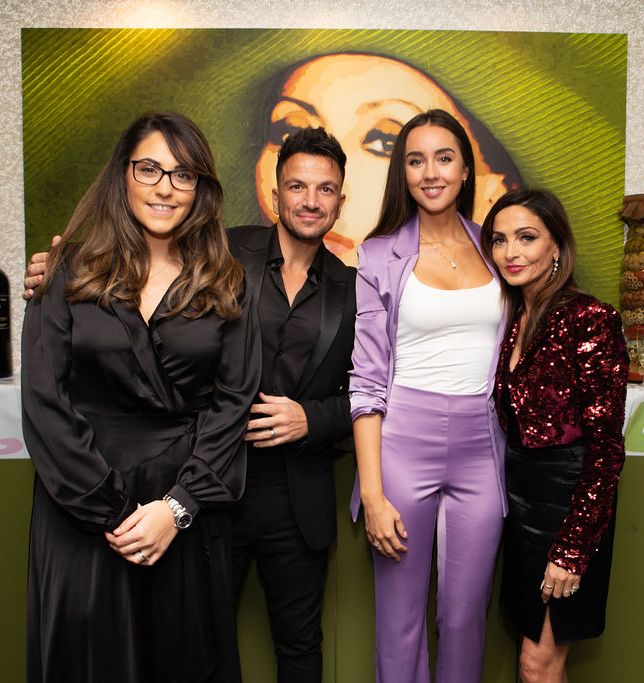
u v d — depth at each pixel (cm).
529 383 142
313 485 153
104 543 125
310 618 160
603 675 177
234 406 133
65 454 122
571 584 134
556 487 140
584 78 204
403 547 152
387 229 163
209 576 136
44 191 200
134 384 126
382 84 201
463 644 159
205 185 135
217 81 199
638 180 208
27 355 126
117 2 198
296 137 147
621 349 134
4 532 173
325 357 150
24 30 197
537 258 142
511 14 203
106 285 126
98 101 199
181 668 132
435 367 152
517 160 204
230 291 133
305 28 199
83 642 123
